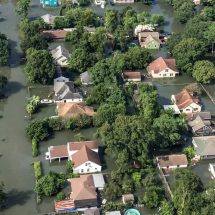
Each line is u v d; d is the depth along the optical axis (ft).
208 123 507.71
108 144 443.32
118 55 615.57
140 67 625.82
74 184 421.18
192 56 612.29
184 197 390.83
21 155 469.57
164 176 446.60
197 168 464.24
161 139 469.98
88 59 604.49
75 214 404.57
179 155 465.06
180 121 498.28
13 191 425.69
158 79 610.24
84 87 576.61
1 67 613.52
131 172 443.32
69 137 497.87
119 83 584.81
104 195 423.23
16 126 509.76
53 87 574.56
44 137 487.61
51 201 417.08
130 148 438.81
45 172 449.89
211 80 608.19
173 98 552.41
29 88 569.64
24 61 629.10
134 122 451.94
